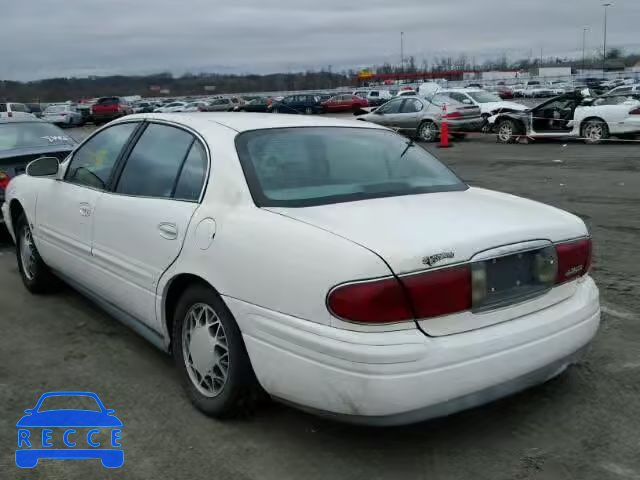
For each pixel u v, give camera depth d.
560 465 2.97
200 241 3.29
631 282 5.62
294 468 2.99
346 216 2.99
